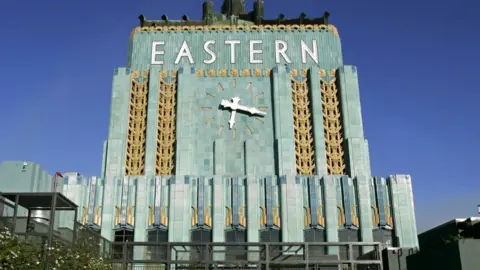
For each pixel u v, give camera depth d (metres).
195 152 60.69
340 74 63.53
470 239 34.09
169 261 44.47
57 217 49.72
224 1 73.25
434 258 37.88
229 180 57.50
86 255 34.25
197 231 55.69
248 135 61.44
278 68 63.59
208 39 66.06
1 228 28.95
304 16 67.88
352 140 60.44
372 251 49.72
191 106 61.84
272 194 56.72
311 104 62.72
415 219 56.69
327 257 49.47
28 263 27.34
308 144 61.19
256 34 66.38
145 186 56.81
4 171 46.62
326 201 56.47
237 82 63.69
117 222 55.69
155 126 61.34
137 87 63.75
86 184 57.28
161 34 66.44
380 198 57.12
